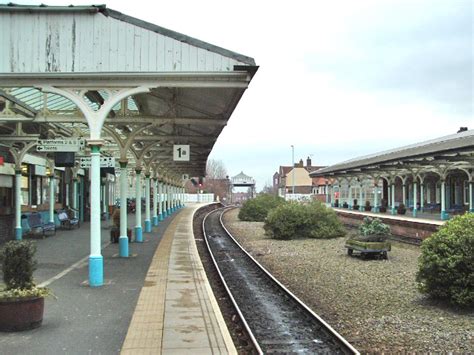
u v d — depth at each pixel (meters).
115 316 8.09
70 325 7.52
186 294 9.88
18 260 7.34
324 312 10.16
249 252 21.19
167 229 27.45
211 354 6.21
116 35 10.66
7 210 18.50
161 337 6.93
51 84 10.59
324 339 8.24
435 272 10.09
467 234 9.85
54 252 16.28
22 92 14.28
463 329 8.45
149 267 13.48
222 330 7.28
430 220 28.86
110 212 36.12
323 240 25.14
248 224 37.84
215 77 10.58
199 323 7.67
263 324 9.33
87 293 9.93
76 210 27.98
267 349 7.67
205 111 14.70
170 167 35.22
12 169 19.44
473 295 9.60
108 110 10.67
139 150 19.91
